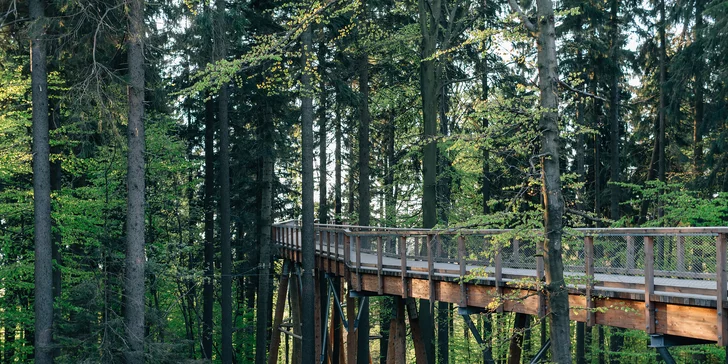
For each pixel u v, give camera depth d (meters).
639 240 10.88
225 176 22.09
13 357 21.25
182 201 29.08
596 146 26.05
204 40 18.94
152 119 22.94
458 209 28.14
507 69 23.62
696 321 9.11
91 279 17.61
